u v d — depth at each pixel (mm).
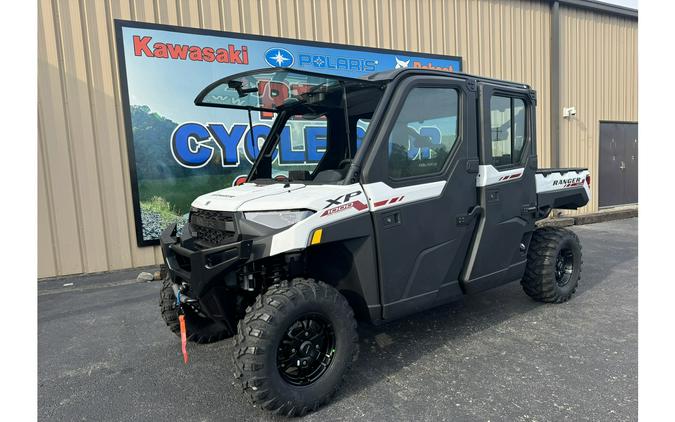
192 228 3184
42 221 5750
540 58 9945
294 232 2441
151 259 6344
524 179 3902
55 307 4715
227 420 2549
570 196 4625
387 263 2904
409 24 8195
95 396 2873
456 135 3357
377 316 2924
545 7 9898
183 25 6297
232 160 6758
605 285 5035
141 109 6117
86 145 5914
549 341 3502
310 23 7199
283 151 4195
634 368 2982
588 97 10766
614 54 11156
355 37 7645
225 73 6582
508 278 3908
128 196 6172
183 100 6352
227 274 2568
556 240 4270
